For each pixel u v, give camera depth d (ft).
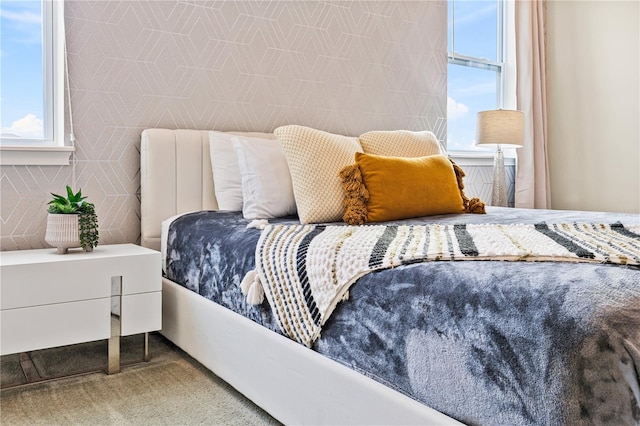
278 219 7.46
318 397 4.43
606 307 2.85
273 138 9.30
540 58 13.28
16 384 6.16
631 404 2.63
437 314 3.51
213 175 8.56
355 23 10.67
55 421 5.31
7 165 7.38
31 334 5.97
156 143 8.18
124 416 5.42
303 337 4.71
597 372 2.70
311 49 10.10
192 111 8.84
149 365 6.88
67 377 6.43
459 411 3.34
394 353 3.81
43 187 7.64
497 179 12.32
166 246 7.82
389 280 3.96
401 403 3.64
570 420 2.74
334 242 4.84
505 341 3.09
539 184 13.28
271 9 9.58
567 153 13.37
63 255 6.64
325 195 7.01
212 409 5.58
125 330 6.67
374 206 6.89
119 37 8.13
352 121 10.71
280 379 4.93
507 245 4.16
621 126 12.34
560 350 2.82
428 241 4.58
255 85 9.46
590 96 12.85
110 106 8.11
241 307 5.76
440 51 12.02
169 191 8.30
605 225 5.18
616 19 12.30
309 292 4.66
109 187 8.18
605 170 12.67
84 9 7.82
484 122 11.48
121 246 7.63
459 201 7.84
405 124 11.52
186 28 8.71
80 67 7.84
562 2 13.25
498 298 3.24
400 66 11.37
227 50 9.14
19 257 6.42
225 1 9.07
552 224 5.40
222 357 5.99
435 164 7.79
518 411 2.99
